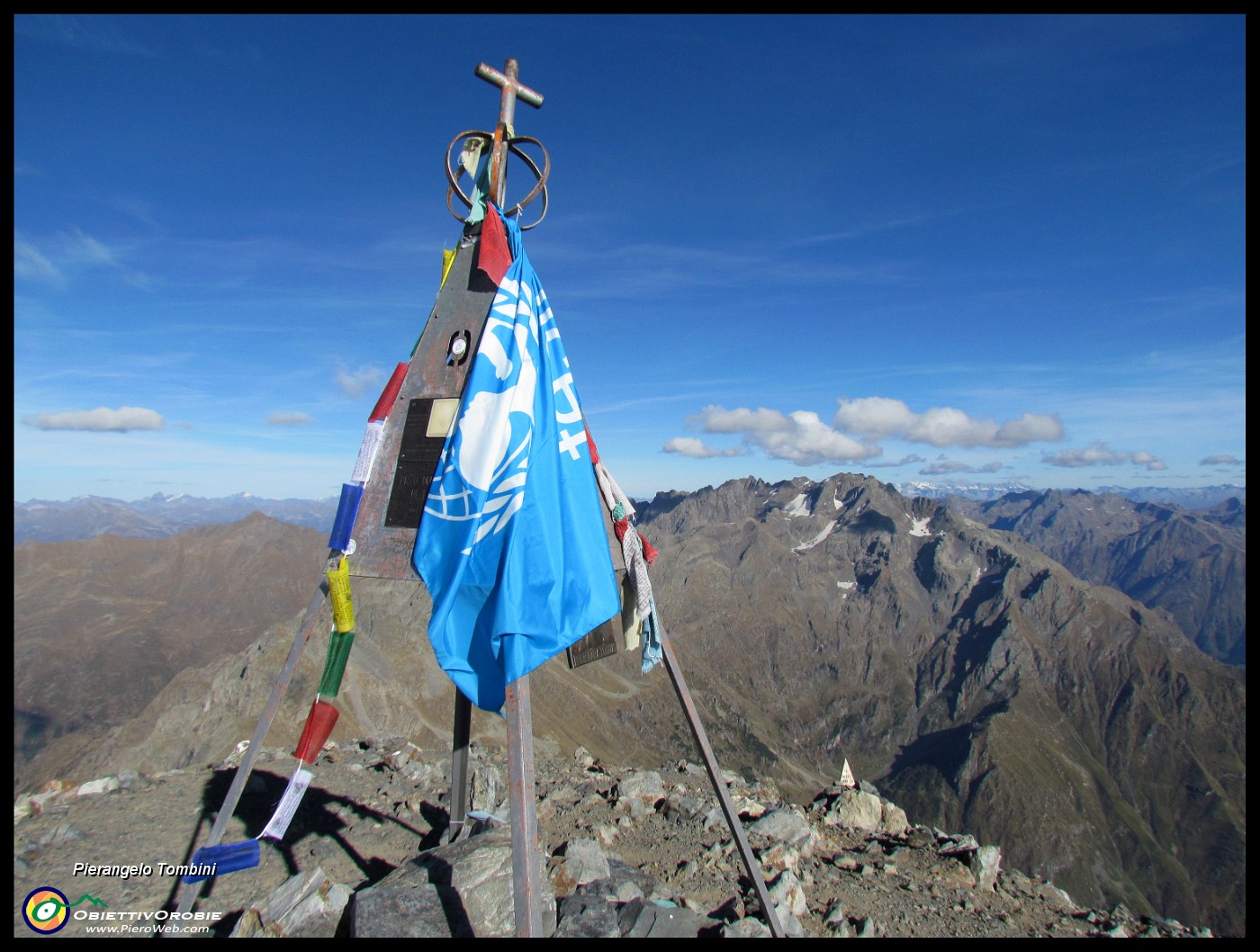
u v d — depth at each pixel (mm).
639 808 10414
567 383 6125
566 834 9352
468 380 5844
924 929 7875
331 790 9898
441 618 5273
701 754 6449
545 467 5629
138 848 7770
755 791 12477
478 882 6230
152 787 9578
